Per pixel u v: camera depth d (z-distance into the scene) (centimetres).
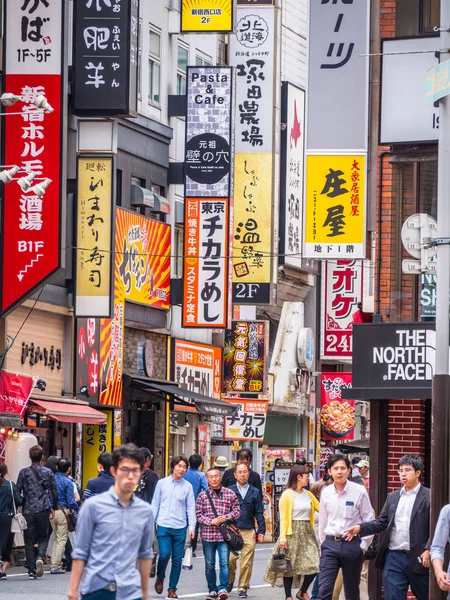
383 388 2911
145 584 1580
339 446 5222
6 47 4072
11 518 3328
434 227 3022
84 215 4475
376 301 3044
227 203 5091
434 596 2077
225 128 5097
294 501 2933
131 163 5250
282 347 6888
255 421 5766
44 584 3212
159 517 2992
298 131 6306
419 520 2186
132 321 5153
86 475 4984
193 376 5756
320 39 3108
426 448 3053
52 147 4041
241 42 5678
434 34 2997
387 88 3005
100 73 4297
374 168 3125
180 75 5822
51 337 4641
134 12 4356
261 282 5659
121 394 5047
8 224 4066
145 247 5234
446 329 2125
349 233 3116
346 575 2366
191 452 5919
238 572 3966
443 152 2158
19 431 4362
